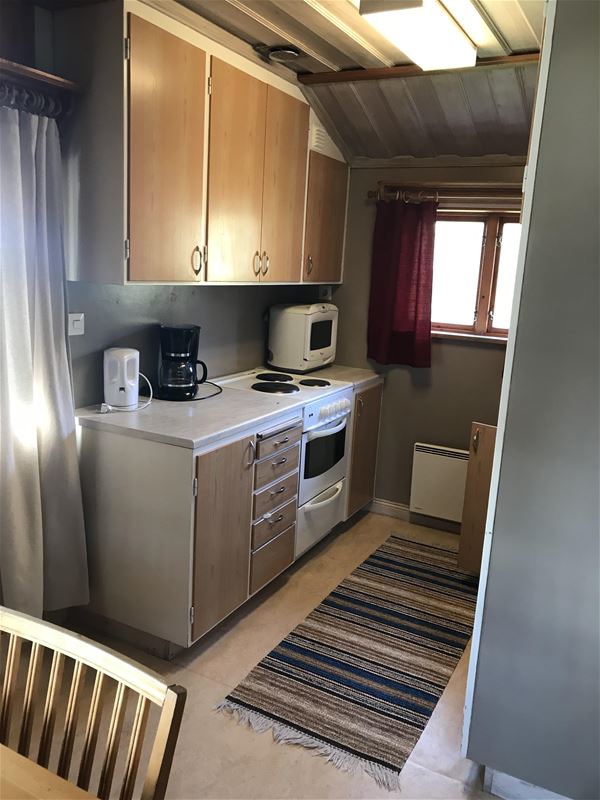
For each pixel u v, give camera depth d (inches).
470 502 132.3
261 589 124.4
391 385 160.2
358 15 94.8
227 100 106.5
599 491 66.4
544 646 71.8
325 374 152.0
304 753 84.3
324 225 145.6
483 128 132.5
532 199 65.1
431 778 81.4
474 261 149.9
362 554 142.9
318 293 164.7
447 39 91.4
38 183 87.8
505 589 72.5
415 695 97.0
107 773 44.3
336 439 138.5
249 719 89.4
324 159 141.0
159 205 95.8
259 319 151.0
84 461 101.0
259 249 121.2
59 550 98.0
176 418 102.4
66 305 95.0
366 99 130.7
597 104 61.3
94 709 45.6
